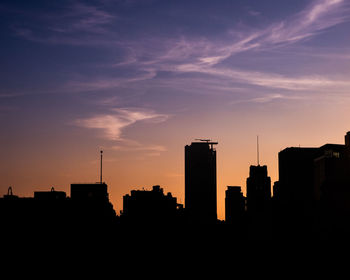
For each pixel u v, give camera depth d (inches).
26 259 3986.2
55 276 4101.9
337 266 4121.6
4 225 4008.4
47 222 4202.8
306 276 4424.2
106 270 4517.7
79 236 4407.0
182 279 4734.3
